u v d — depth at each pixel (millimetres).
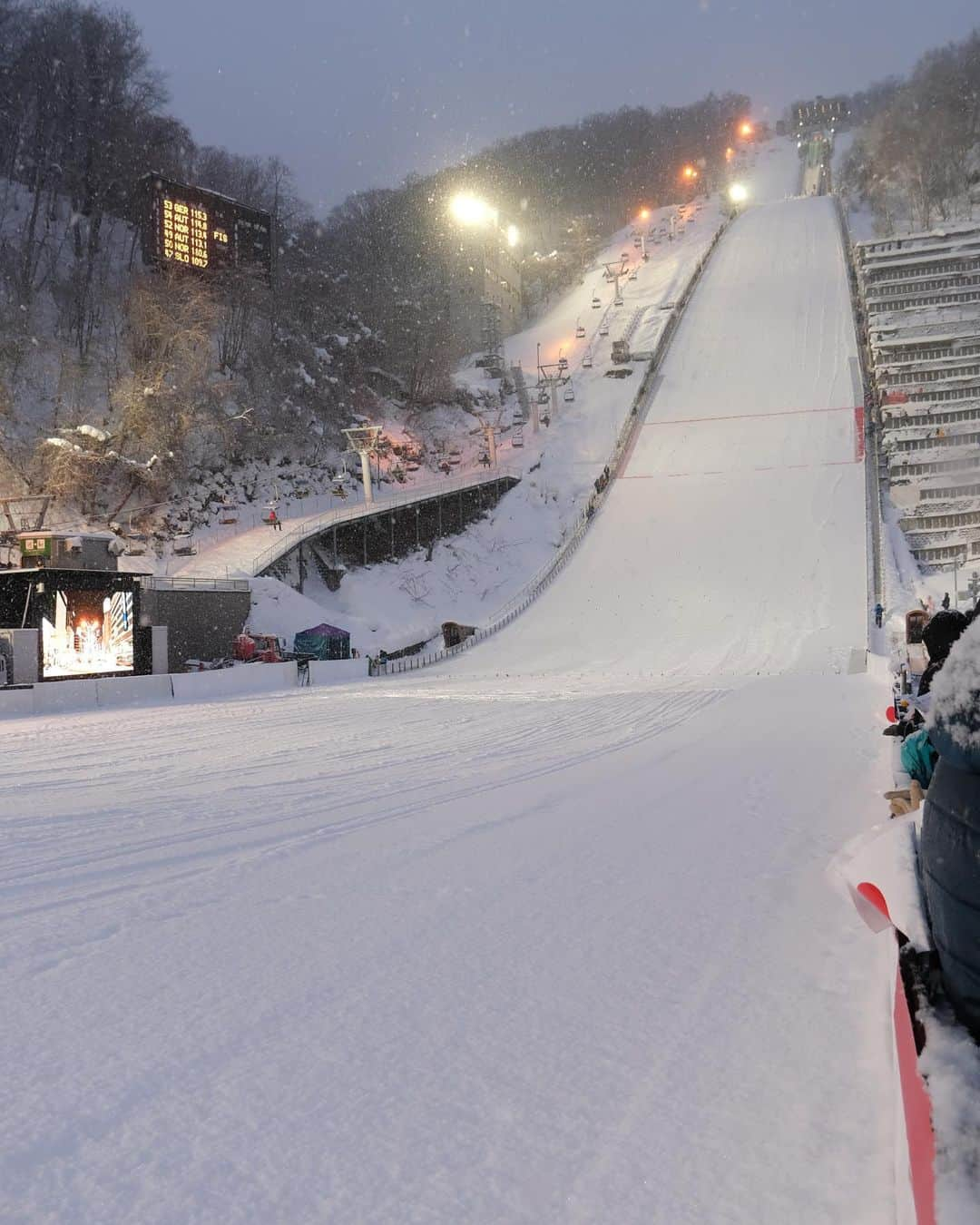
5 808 10273
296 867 6914
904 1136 2041
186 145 107000
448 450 96688
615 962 4680
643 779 11477
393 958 4746
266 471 76250
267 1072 3393
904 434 75125
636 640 53844
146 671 42094
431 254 136375
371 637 57375
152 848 7730
